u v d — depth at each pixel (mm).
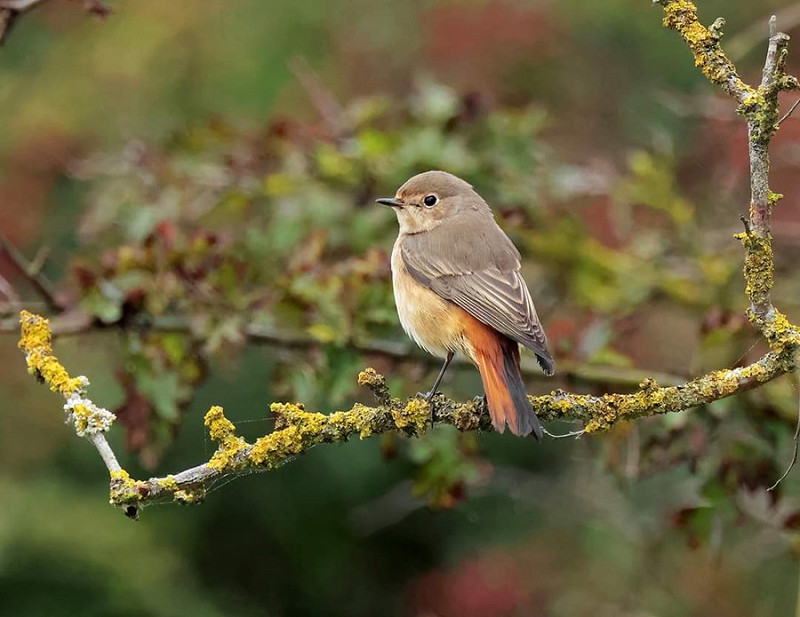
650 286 11719
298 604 16938
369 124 11586
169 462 15992
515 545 15680
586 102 18031
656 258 12016
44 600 15891
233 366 10031
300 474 16656
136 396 9414
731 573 13148
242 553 16891
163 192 11141
